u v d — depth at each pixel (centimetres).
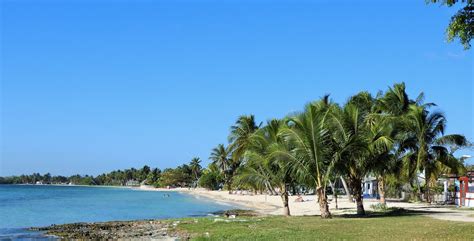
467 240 1741
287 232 2242
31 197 11556
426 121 4719
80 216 5250
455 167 4772
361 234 2058
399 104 5178
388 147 3422
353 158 3284
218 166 14150
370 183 7600
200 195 12481
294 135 3189
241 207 6862
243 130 6550
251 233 2291
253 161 3772
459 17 1166
